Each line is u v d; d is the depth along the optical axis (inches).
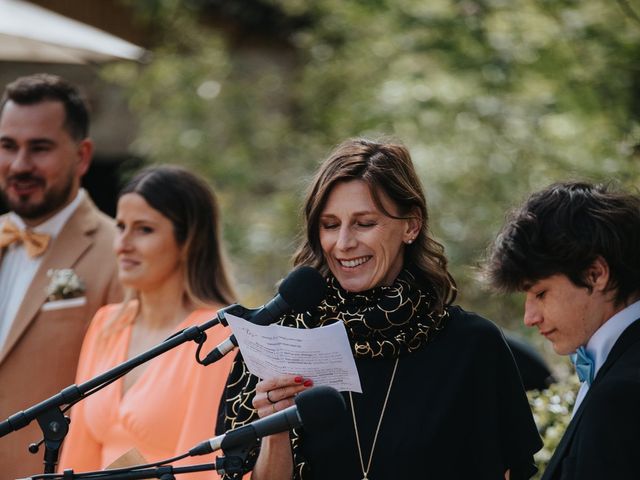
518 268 139.0
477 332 158.6
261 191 479.8
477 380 155.5
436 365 155.7
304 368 139.1
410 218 158.9
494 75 393.1
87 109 241.6
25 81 235.9
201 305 202.8
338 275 158.2
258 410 139.9
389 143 163.0
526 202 143.9
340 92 472.1
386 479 149.8
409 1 416.2
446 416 151.9
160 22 460.8
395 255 158.6
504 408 157.6
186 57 476.7
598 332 138.0
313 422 128.0
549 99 387.9
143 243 201.9
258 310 141.7
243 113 479.8
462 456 152.5
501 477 153.5
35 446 141.1
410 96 407.2
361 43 452.1
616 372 130.0
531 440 157.8
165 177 206.7
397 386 154.7
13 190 231.1
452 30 405.4
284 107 497.4
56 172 231.6
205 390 187.8
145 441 187.5
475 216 378.6
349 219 155.8
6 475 215.6
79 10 363.3
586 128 374.0
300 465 152.1
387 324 155.3
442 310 159.2
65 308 224.4
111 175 483.5
